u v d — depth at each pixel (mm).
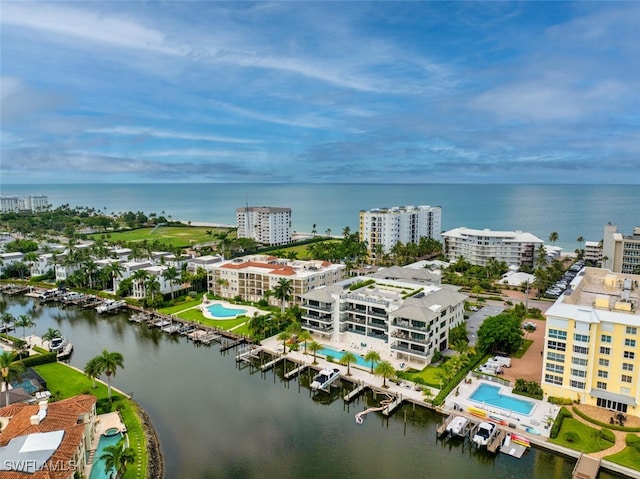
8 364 96500
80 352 131000
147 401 100438
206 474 75125
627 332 86875
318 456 80375
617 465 73250
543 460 78312
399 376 106875
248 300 178625
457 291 136875
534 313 156250
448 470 76438
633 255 199625
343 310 131375
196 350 132500
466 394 99188
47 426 72188
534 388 97188
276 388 107438
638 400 86500
